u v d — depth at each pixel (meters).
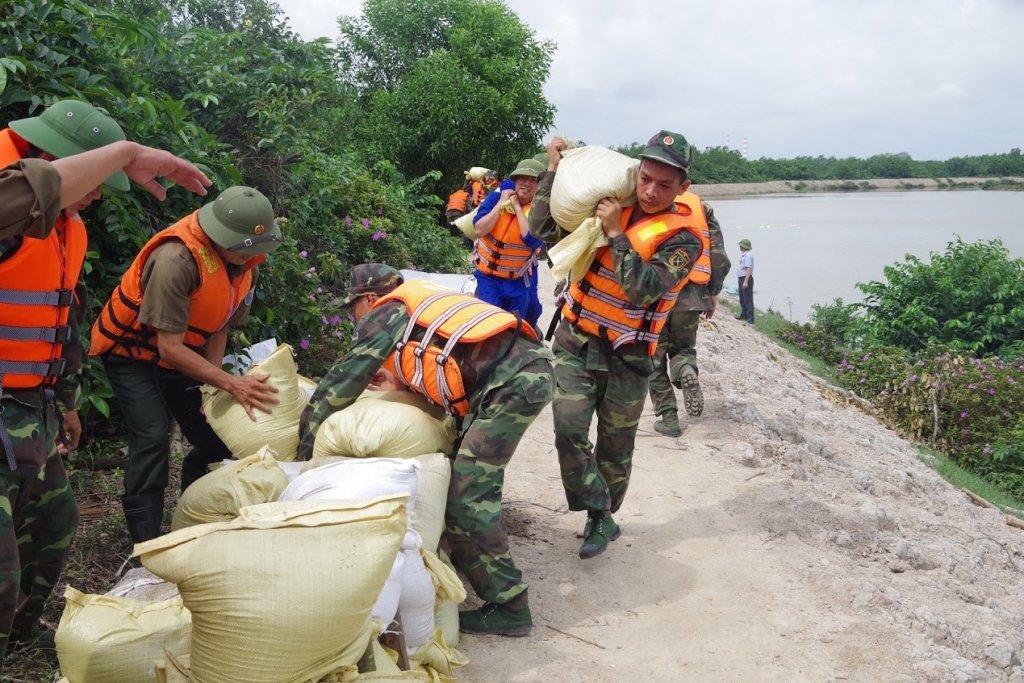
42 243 2.93
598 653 3.91
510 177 6.91
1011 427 12.41
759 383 9.84
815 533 5.36
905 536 6.10
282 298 6.30
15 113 4.82
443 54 19.91
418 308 3.71
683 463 6.35
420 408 3.93
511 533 5.02
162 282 3.70
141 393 3.94
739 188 113.88
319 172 8.56
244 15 11.05
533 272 7.25
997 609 5.25
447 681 3.34
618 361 4.42
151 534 3.90
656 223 4.11
